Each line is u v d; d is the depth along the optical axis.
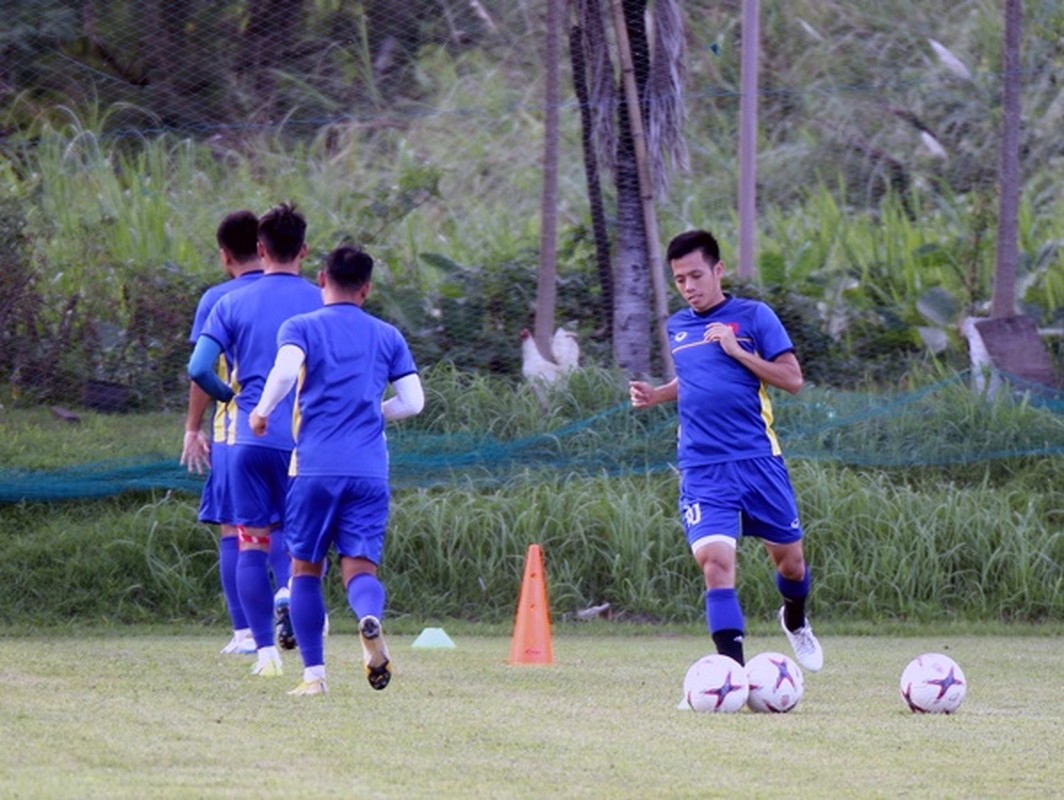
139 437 44.12
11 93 58.69
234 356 25.31
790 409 45.06
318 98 61.41
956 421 45.22
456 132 62.59
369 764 16.45
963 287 53.53
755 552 39.97
